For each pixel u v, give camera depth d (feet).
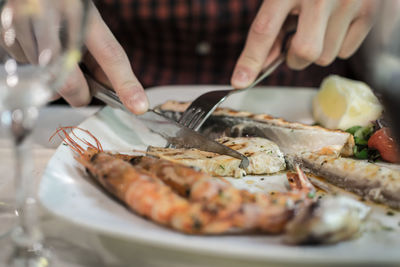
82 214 0.83
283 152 1.17
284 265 0.79
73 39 0.79
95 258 0.83
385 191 0.96
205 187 0.86
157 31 1.79
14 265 0.79
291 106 1.44
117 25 1.80
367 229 0.86
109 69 1.13
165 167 0.95
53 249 0.84
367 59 0.96
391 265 0.74
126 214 0.87
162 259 0.82
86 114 1.40
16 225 0.89
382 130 1.13
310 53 1.27
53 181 0.93
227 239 0.81
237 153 1.06
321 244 0.79
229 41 1.81
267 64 1.36
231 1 1.73
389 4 0.85
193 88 1.54
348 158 1.14
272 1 1.23
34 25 0.78
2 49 0.81
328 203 0.79
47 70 0.78
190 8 1.72
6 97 0.76
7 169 1.07
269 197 0.88
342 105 1.29
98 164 0.95
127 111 1.19
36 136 1.25
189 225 0.80
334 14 1.29
